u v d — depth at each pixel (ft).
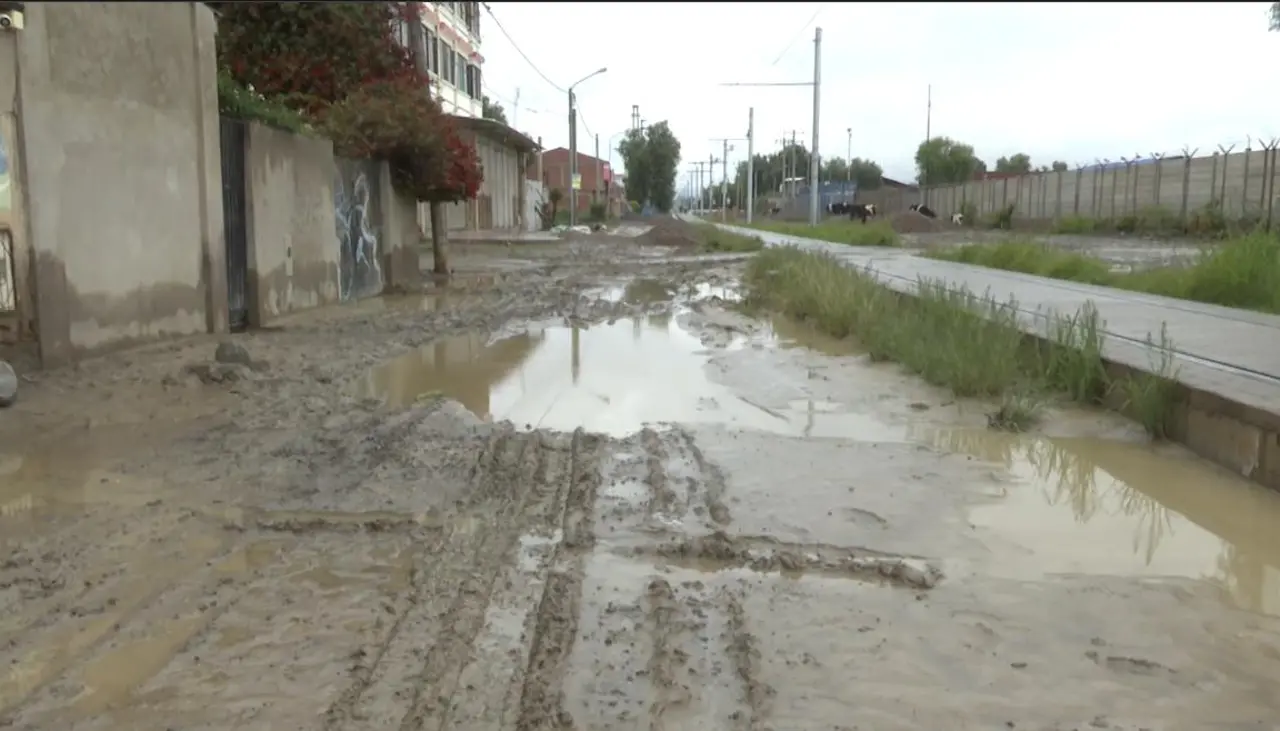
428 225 111.65
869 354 33.37
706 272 76.23
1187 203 117.91
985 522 16.75
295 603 13.17
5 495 17.61
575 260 90.58
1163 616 13.01
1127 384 24.50
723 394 27.20
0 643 11.98
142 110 31.71
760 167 440.45
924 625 12.67
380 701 10.71
